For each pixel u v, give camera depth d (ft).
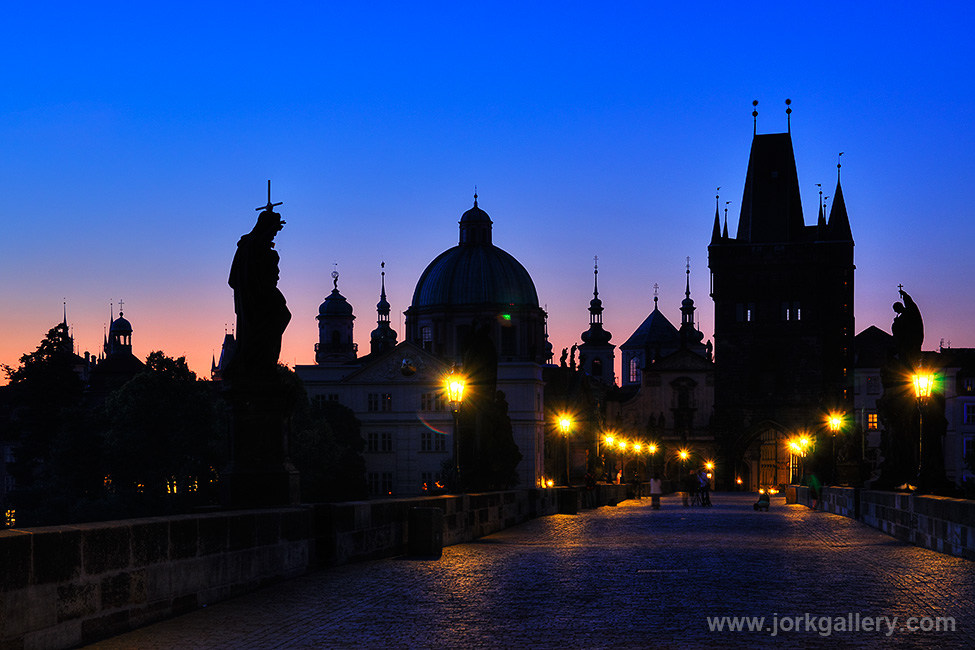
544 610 57.41
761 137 520.42
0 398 622.13
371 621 54.19
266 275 75.61
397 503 91.09
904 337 125.29
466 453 143.23
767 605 58.59
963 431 469.98
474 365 144.77
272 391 74.49
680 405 606.96
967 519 83.05
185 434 404.98
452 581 70.18
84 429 419.95
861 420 491.31
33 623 44.78
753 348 508.94
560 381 616.80
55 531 46.57
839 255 506.48
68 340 507.71
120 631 51.01
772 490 496.23
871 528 134.31
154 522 54.60
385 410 555.28
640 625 52.49
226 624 53.52
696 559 85.56
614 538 114.93
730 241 513.86
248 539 64.95
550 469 596.29
